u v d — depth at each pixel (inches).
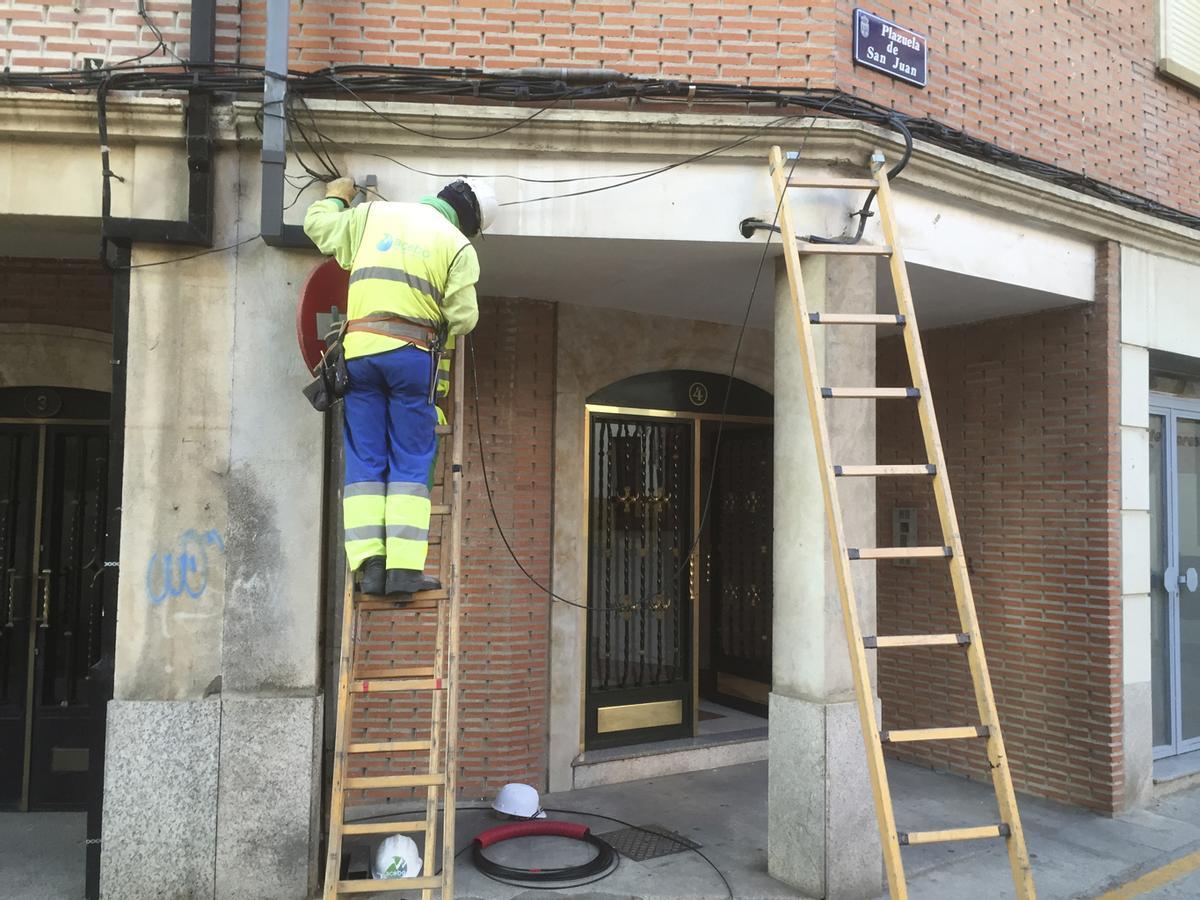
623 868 185.6
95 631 224.1
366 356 136.7
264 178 164.9
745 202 180.1
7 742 220.1
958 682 256.8
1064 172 217.6
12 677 221.5
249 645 168.2
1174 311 250.4
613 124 172.7
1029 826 217.5
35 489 223.6
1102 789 226.8
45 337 219.0
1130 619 234.1
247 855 164.7
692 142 176.2
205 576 168.7
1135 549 236.1
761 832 206.4
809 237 171.0
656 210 178.7
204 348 170.4
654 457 265.7
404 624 222.7
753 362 269.3
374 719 221.0
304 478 171.2
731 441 301.7
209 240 168.6
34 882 177.3
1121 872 191.6
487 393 230.7
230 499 169.5
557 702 233.5
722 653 303.6
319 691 171.6
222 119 169.0
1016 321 249.6
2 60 170.4
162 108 165.0
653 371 256.1
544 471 235.8
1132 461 236.4
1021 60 227.3
